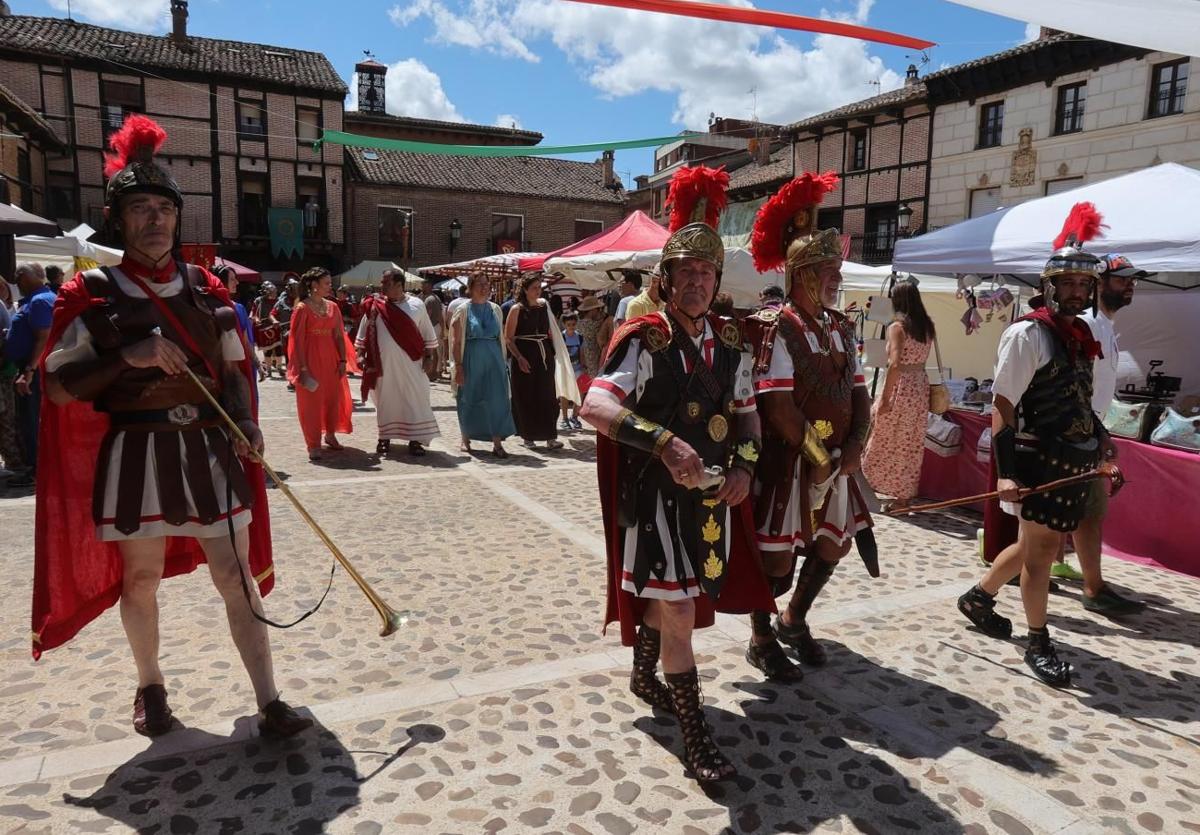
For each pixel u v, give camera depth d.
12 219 7.73
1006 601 4.20
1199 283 7.41
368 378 7.64
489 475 6.92
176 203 2.40
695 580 2.44
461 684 3.05
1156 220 5.07
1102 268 4.30
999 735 2.81
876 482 6.14
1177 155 16.72
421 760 2.53
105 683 2.99
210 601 3.79
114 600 2.78
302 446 8.05
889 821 2.31
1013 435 3.27
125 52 26.34
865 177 23.45
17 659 3.17
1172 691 3.20
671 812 2.32
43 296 5.92
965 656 3.47
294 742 2.61
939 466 6.35
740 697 3.04
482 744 2.64
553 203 33.25
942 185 21.47
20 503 5.62
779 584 3.10
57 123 25.14
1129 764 2.65
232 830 2.18
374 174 30.83
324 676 3.09
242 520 2.54
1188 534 4.79
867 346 6.11
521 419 8.17
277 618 3.65
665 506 2.44
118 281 2.34
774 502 2.91
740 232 27.06
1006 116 19.73
